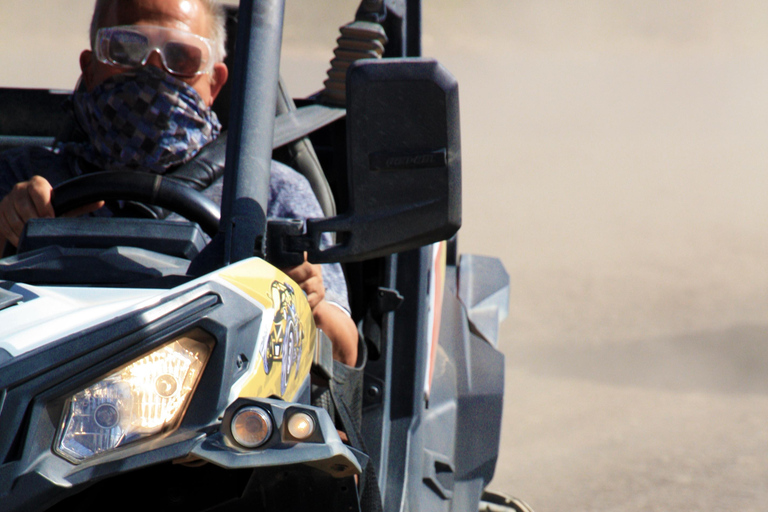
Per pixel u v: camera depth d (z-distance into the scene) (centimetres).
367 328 809
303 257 499
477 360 1059
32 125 1098
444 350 1005
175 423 407
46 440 381
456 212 472
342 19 1487
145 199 590
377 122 463
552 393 1994
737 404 1947
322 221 486
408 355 819
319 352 570
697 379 2141
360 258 486
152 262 500
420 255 828
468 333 1089
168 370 410
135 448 394
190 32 729
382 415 790
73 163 782
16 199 594
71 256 493
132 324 403
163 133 713
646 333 2608
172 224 534
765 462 1605
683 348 2453
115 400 397
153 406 404
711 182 6266
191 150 729
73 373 388
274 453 391
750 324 2769
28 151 802
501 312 1209
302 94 2708
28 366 382
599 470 1546
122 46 699
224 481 477
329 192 878
